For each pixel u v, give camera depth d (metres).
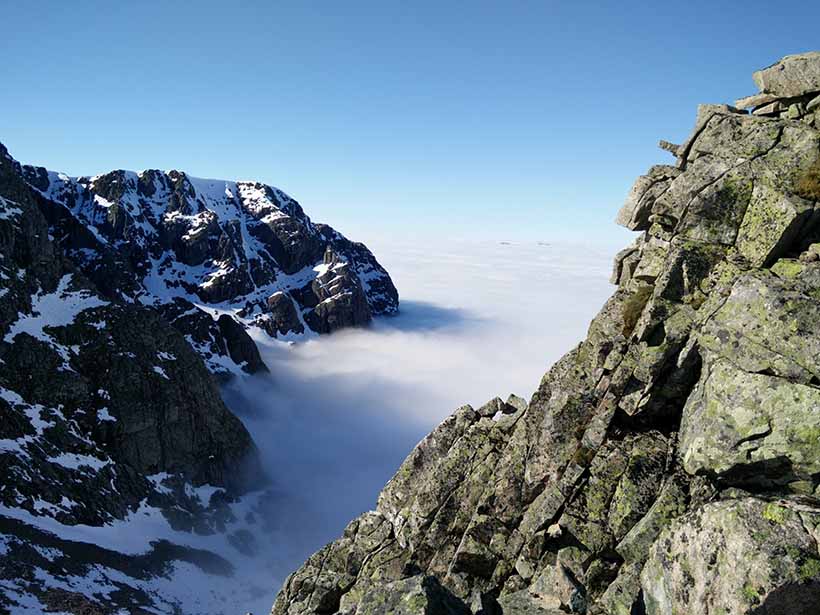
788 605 11.32
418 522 23.98
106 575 82.62
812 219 16.55
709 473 15.58
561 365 22.11
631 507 16.91
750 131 19.03
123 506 113.56
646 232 22.62
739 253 17.73
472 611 15.51
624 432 18.75
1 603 59.06
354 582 24.33
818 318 14.70
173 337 160.25
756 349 15.34
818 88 17.98
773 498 13.19
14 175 161.62
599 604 15.48
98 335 142.25
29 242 149.00
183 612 85.44
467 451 24.84
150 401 139.12
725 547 12.33
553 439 20.41
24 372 122.25
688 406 17.11
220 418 161.62
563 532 17.72
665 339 18.17
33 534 82.88
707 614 12.20
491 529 20.50
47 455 108.12
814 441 13.54
